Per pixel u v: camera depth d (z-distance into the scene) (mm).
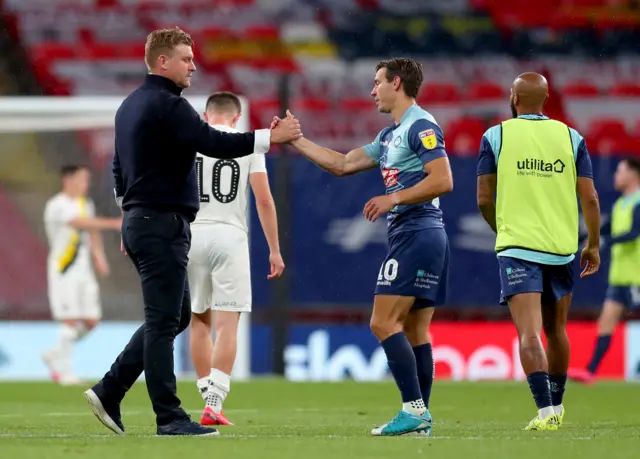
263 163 24406
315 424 24156
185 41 19000
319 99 66312
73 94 67125
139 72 67875
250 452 15594
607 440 17703
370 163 21547
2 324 45906
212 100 24719
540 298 20969
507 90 65750
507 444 16781
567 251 20891
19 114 47281
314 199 45781
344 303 45844
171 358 18812
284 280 45719
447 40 69625
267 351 45875
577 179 21469
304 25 70375
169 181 18703
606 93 65938
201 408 30484
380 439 17938
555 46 68750
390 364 19875
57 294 41219
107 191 47125
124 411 28422
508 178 21109
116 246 46406
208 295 24094
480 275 46188
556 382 22141
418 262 19891
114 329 45906
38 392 36469
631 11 68875
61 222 41406
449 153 46375
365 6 71062
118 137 19016
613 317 39906
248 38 69375
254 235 45625
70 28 68750
